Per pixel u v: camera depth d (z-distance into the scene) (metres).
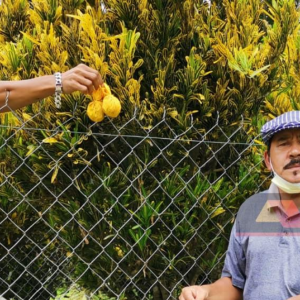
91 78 1.82
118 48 2.14
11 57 2.18
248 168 2.46
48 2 2.31
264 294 1.74
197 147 2.38
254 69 2.28
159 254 2.34
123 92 2.15
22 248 2.82
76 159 2.17
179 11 2.38
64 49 2.22
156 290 2.42
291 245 1.74
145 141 2.25
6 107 1.78
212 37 2.40
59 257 2.96
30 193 2.38
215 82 2.38
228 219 2.41
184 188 2.27
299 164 1.78
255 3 2.53
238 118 2.37
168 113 2.24
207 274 2.39
